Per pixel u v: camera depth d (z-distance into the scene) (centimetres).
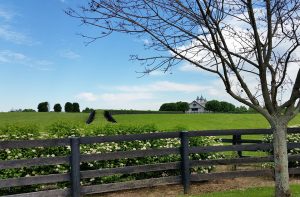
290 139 1368
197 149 1118
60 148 1088
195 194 1059
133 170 1058
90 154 1005
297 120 3544
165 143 1209
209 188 1125
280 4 782
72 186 970
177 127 1344
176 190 1109
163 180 1078
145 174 1158
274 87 802
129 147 1149
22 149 1055
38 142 944
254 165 1476
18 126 1143
